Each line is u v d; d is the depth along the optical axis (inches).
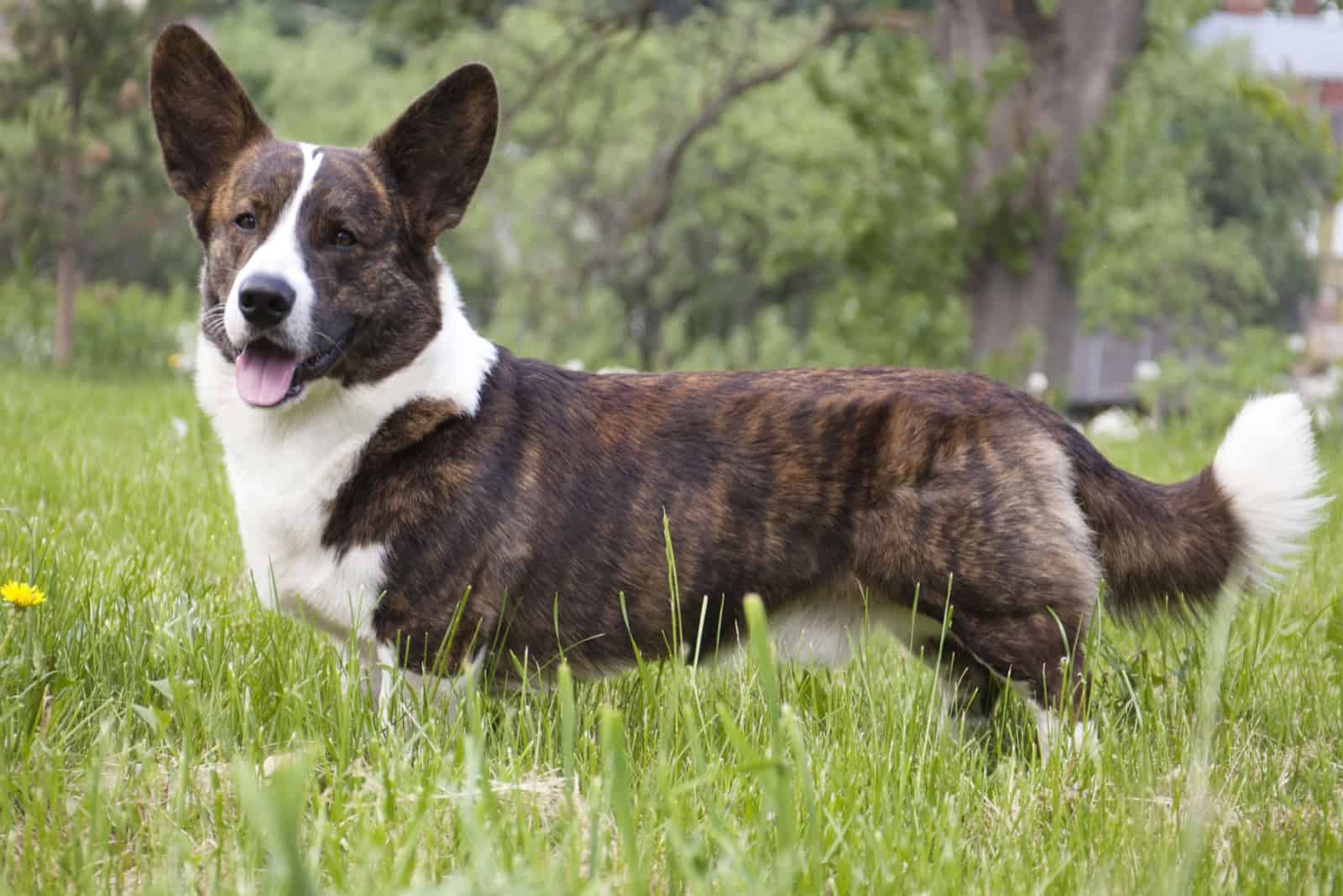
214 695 135.2
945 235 597.6
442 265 155.5
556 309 1286.9
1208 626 160.6
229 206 149.7
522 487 149.3
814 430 153.0
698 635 153.1
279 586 150.2
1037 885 112.1
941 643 151.3
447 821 115.6
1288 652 183.2
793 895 105.0
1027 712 156.0
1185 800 124.5
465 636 147.6
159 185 629.9
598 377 160.7
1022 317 601.6
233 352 148.6
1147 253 1186.0
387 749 127.9
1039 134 579.8
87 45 603.5
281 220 146.1
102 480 253.0
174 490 247.6
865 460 151.8
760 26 1186.0
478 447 148.7
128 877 111.8
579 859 106.3
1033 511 150.9
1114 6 595.8
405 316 148.4
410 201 152.3
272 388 141.5
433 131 152.2
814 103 1135.6
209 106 156.4
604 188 1266.0
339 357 144.6
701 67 1213.1
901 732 140.2
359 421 146.1
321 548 147.0
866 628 159.6
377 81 1369.3
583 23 776.3
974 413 152.8
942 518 149.9
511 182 1278.3
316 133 1331.2
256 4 1659.7
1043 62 593.0
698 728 139.9
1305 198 1422.2
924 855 113.8
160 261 760.3
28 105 611.5
